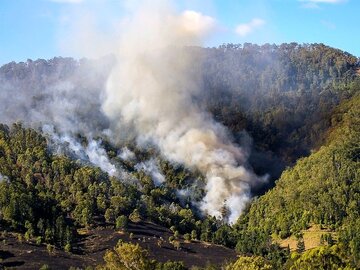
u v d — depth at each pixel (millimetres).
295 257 97312
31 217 197000
